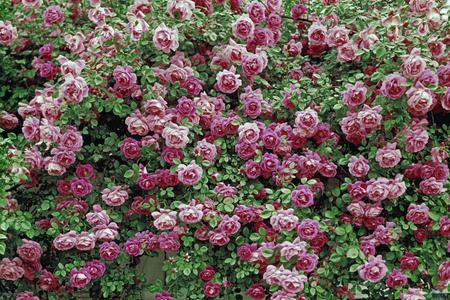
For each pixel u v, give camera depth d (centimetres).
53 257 254
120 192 245
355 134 246
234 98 270
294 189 244
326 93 256
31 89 276
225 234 240
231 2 270
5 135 275
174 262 243
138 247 243
